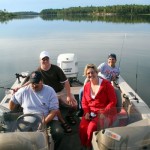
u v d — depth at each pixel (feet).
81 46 30.32
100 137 5.71
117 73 10.89
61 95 9.02
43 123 6.00
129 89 9.89
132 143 5.51
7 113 6.35
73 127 8.77
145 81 15.79
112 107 6.65
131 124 6.06
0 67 21.06
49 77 8.89
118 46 29.07
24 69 20.27
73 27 58.54
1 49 30.58
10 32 52.95
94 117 7.28
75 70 11.96
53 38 39.22
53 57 24.27
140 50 26.11
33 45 32.71
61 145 7.81
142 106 8.21
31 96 7.19
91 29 51.21
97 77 7.59
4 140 5.40
